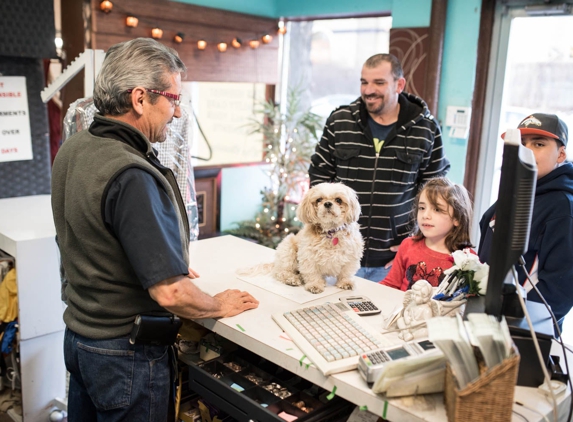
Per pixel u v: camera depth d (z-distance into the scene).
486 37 3.08
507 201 1.14
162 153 2.27
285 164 4.21
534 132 1.63
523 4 2.94
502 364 0.99
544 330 1.20
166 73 1.37
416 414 1.07
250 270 1.81
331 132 2.51
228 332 1.42
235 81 4.11
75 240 1.36
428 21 3.20
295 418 1.32
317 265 1.64
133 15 3.40
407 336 1.33
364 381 1.16
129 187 1.25
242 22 4.05
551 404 1.15
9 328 2.27
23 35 2.65
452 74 3.20
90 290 1.38
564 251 1.56
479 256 1.82
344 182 2.44
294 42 4.46
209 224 4.37
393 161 2.38
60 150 1.44
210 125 4.21
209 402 1.55
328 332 1.35
